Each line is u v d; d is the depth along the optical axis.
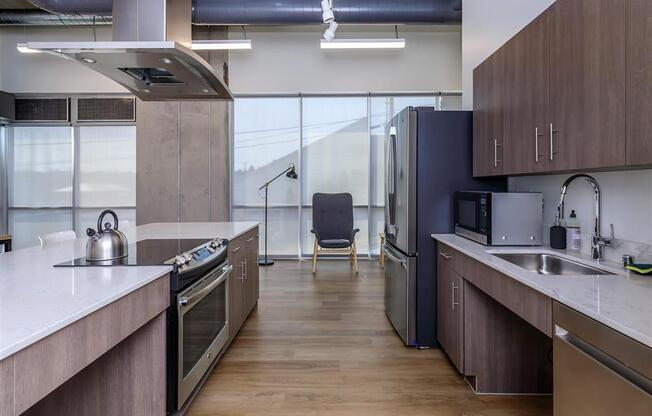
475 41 3.30
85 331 1.11
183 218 5.69
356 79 5.96
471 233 2.51
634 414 0.91
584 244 2.08
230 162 5.88
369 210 6.05
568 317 1.19
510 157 2.17
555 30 1.72
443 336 2.64
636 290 1.29
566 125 1.64
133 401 1.69
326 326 3.26
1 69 5.86
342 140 6.05
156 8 2.09
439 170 2.82
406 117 2.84
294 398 2.14
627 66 1.29
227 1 4.23
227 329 2.53
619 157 1.33
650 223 1.64
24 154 5.95
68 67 5.86
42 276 1.49
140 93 2.60
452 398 2.16
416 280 2.83
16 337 0.87
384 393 2.20
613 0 1.35
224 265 2.44
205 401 2.11
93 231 1.84
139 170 5.69
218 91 2.55
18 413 0.87
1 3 4.81
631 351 0.93
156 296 1.58
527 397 2.18
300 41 5.93
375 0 4.24
